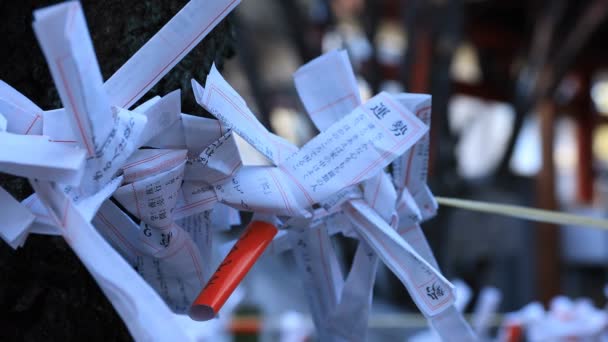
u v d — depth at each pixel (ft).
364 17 25.90
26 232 2.50
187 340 2.42
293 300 25.14
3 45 2.73
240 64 26.32
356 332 2.78
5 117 2.55
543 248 34.50
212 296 2.59
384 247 2.71
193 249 2.67
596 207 45.21
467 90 39.68
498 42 39.01
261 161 2.68
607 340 6.30
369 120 2.68
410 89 26.68
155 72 2.59
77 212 2.46
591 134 45.09
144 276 2.68
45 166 2.44
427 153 2.78
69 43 2.34
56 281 2.70
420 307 2.67
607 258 37.63
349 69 2.75
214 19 2.58
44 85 2.74
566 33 30.01
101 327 2.72
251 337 14.40
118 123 2.51
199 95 2.58
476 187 35.06
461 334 2.67
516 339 6.99
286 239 2.88
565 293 37.17
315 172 2.66
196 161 2.65
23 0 2.73
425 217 2.86
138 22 2.72
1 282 2.68
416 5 25.44
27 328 2.69
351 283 2.77
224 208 2.87
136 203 2.60
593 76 44.80
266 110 26.84
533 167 45.98
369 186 2.72
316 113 2.77
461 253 34.99
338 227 2.85
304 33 26.48
